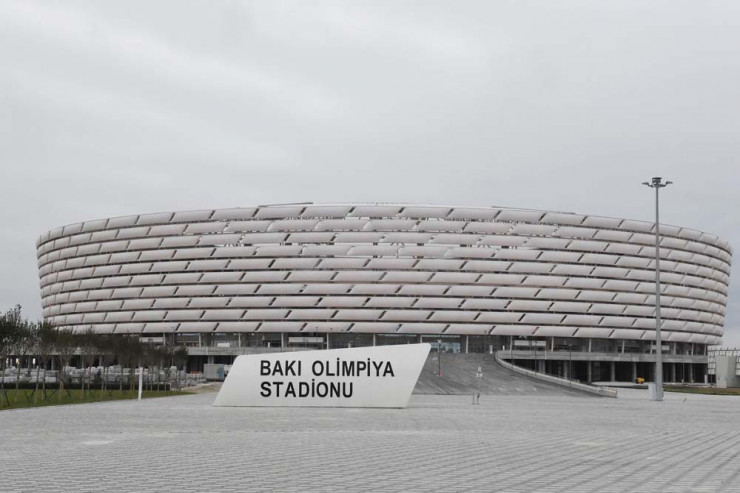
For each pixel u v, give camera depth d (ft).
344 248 384.06
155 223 408.87
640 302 404.57
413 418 90.63
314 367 116.26
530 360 383.04
